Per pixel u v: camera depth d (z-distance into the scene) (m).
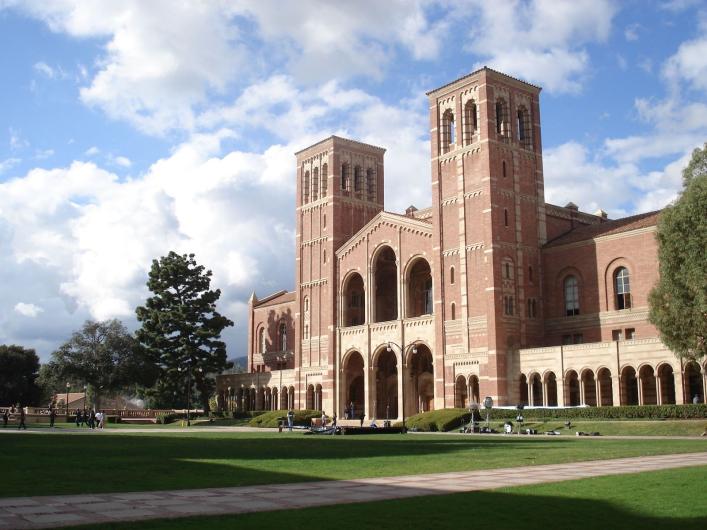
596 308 78.50
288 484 22.25
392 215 93.75
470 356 80.44
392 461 30.56
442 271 85.44
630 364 66.81
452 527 14.58
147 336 114.69
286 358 119.56
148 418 118.31
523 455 33.16
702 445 39.94
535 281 83.56
